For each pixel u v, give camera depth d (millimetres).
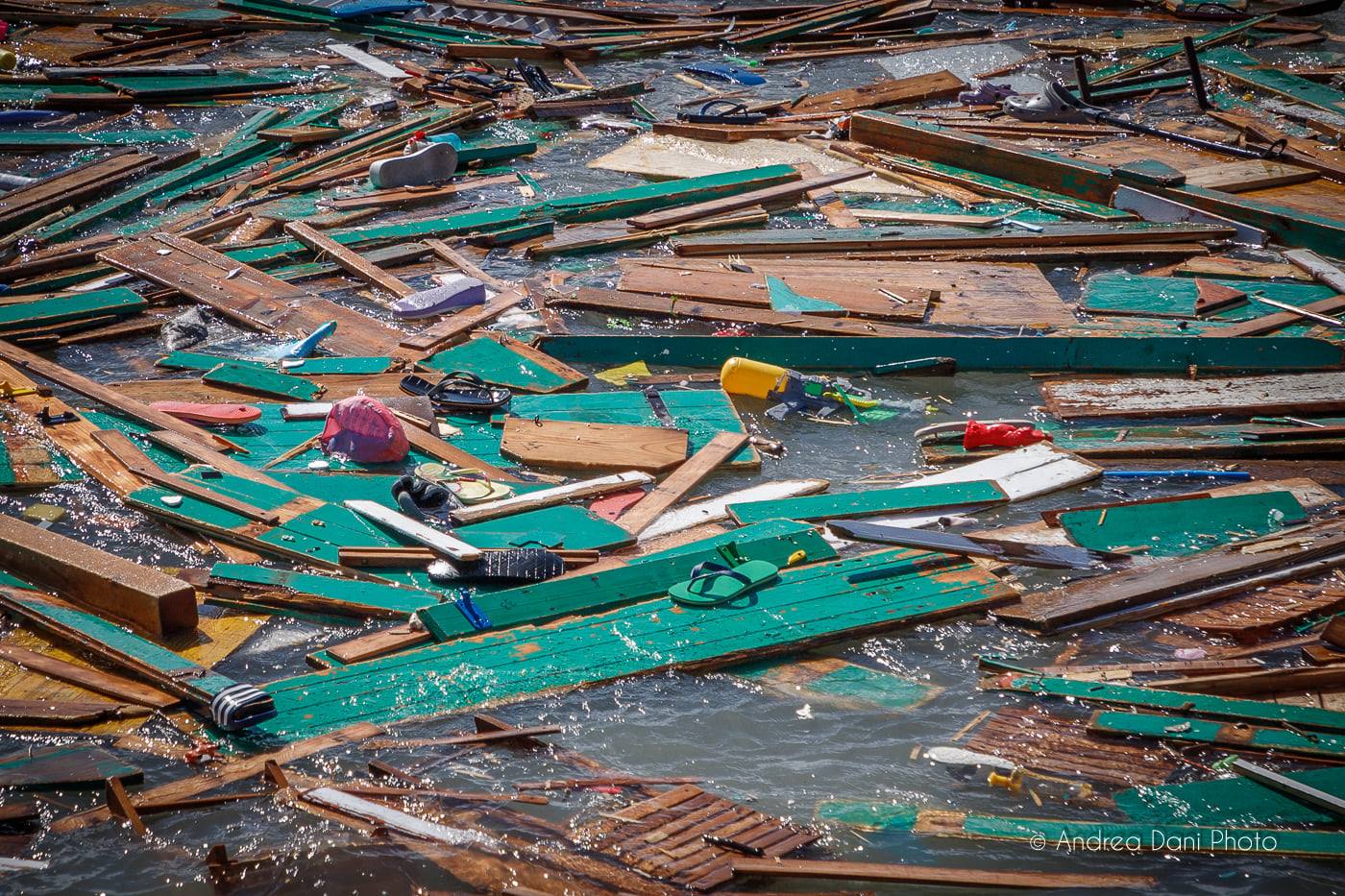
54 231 19172
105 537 11562
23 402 13875
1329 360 15484
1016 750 9016
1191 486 12844
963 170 22500
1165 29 32219
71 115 25672
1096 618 10586
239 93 27203
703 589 10711
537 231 19812
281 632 10312
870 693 9672
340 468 12797
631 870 7781
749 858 7914
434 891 7605
